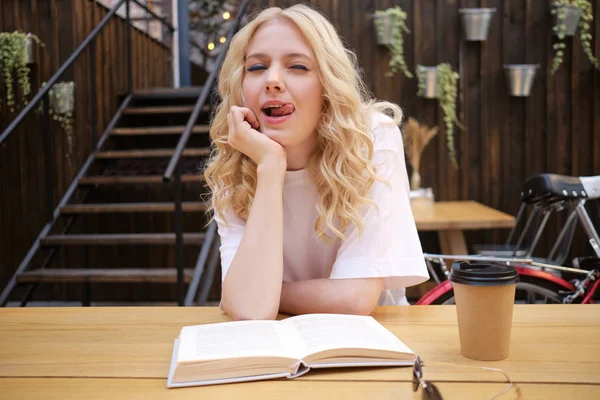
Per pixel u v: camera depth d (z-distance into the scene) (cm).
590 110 466
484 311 90
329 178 127
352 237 128
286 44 121
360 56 478
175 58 666
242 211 138
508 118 472
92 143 462
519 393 75
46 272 370
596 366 88
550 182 233
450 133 468
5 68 468
